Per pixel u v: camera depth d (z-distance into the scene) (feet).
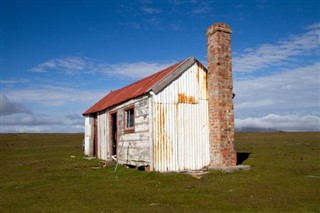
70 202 38.96
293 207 35.50
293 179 51.24
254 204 36.58
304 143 155.63
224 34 62.64
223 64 62.08
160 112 60.80
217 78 61.52
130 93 72.69
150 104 60.34
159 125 60.44
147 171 59.11
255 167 62.90
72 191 45.78
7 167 79.41
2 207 38.06
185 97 63.05
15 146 164.14
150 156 59.62
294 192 42.65
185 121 62.59
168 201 38.32
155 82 63.26
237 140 196.34
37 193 45.44
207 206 35.83
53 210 35.42
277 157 84.02
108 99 97.55
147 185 48.67
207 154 63.67
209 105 63.62
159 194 42.16
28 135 268.00
